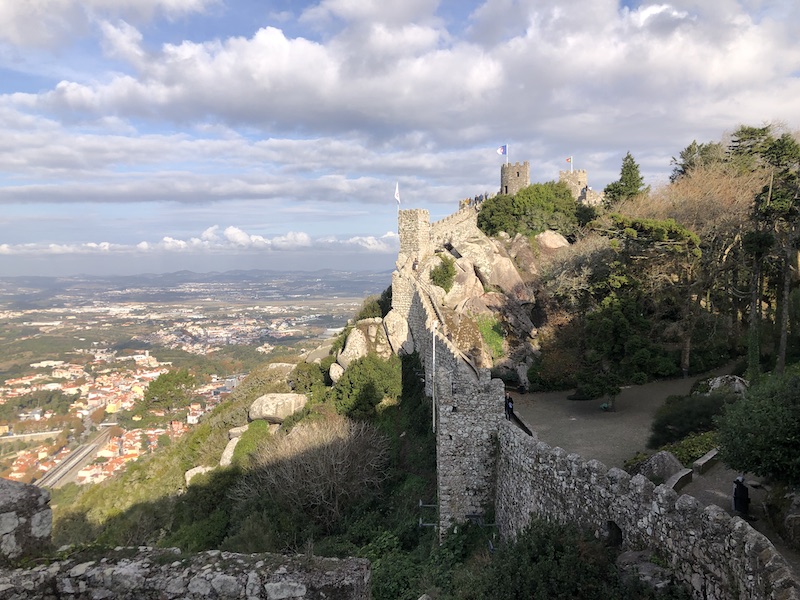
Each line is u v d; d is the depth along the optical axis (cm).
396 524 2561
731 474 1611
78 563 764
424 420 3334
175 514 3522
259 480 3272
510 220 5266
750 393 1479
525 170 6281
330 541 2558
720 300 3756
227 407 5050
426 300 3956
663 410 2373
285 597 739
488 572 1331
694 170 4875
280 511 2847
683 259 3412
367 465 3119
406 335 4278
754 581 862
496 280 4488
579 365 3369
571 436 2470
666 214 4012
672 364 3366
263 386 5131
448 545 2022
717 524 982
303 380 4747
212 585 743
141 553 790
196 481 3750
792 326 3166
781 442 1219
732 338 3575
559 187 5600
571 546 1218
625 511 1264
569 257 4169
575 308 3875
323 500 2875
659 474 1664
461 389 2127
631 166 5553
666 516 1123
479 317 4084
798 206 3019
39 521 783
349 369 4056
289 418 4162
